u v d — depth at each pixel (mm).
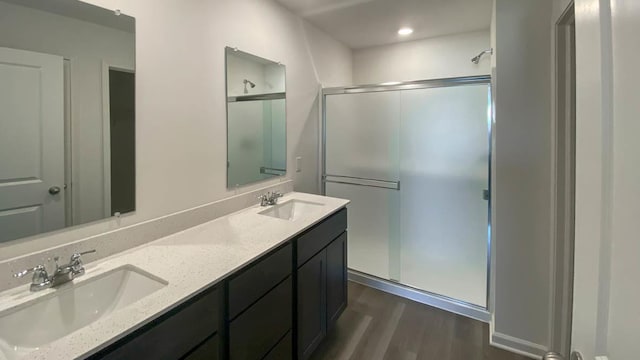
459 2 2387
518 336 1946
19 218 1107
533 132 1820
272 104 2346
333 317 2041
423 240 2555
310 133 2857
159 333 955
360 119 2770
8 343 920
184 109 1666
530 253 1882
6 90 1067
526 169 1851
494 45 1973
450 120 2371
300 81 2682
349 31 3027
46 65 1157
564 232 1739
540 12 1760
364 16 2654
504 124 1883
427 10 2539
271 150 2365
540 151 1813
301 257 1680
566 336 1746
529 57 1799
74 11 1222
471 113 2293
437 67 3262
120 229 1385
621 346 417
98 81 1304
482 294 2342
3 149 1068
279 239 1513
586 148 534
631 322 393
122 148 1394
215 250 1388
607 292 459
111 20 1332
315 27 2875
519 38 1812
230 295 1217
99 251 1299
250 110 2129
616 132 434
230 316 1221
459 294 2432
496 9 1849
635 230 387
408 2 2387
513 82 1842
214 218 1853
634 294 387
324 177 2998
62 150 1209
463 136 2334
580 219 561
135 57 1424
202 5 1744
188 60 1674
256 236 1556
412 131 2531
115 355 840
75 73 1234
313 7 2457
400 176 2617
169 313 989
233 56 1966
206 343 1125
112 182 1364
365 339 2070
